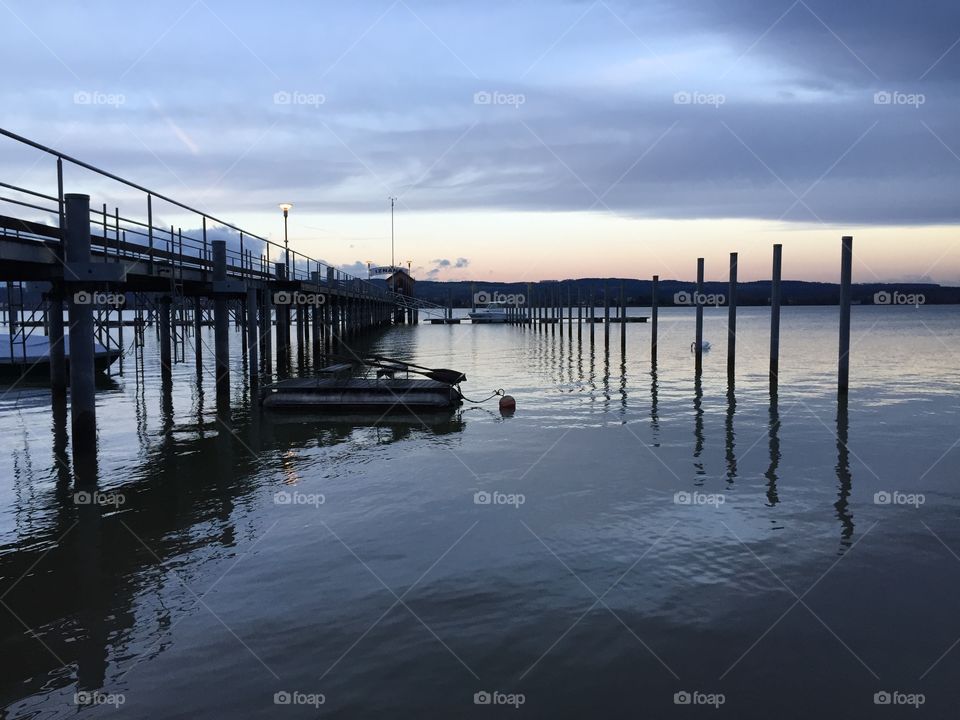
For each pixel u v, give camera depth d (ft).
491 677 18.34
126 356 119.44
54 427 53.26
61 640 20.44
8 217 36.83
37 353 90.74
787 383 83.05
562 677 18.35
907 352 133.49
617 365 107.86
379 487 36.52
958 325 304.09
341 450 45.37
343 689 17.81
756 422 56.03
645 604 22.67
